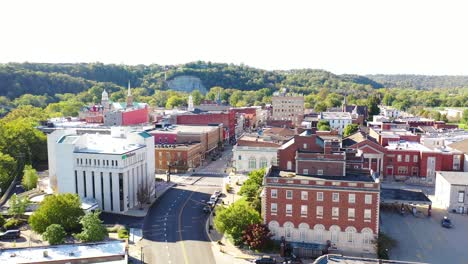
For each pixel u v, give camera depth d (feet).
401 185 444.14
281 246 273.54
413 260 267.80
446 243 295.69
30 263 229.86
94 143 391.45
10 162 456.45
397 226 328.08
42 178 466.70
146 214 353.72
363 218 276.41
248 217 289.33
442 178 380.99
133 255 272.10
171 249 283.18
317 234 283.79
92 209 341.00
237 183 443.32
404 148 467.52
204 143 579.89
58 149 360.48
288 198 284.82
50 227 275.39
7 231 303.68
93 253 245.04
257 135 555.28
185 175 490.90
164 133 571.69
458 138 528.22
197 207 371.15
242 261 265.54
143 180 387.14
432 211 364.99
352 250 279.28
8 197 418.92
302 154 307.17
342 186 276.41
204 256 272.92
